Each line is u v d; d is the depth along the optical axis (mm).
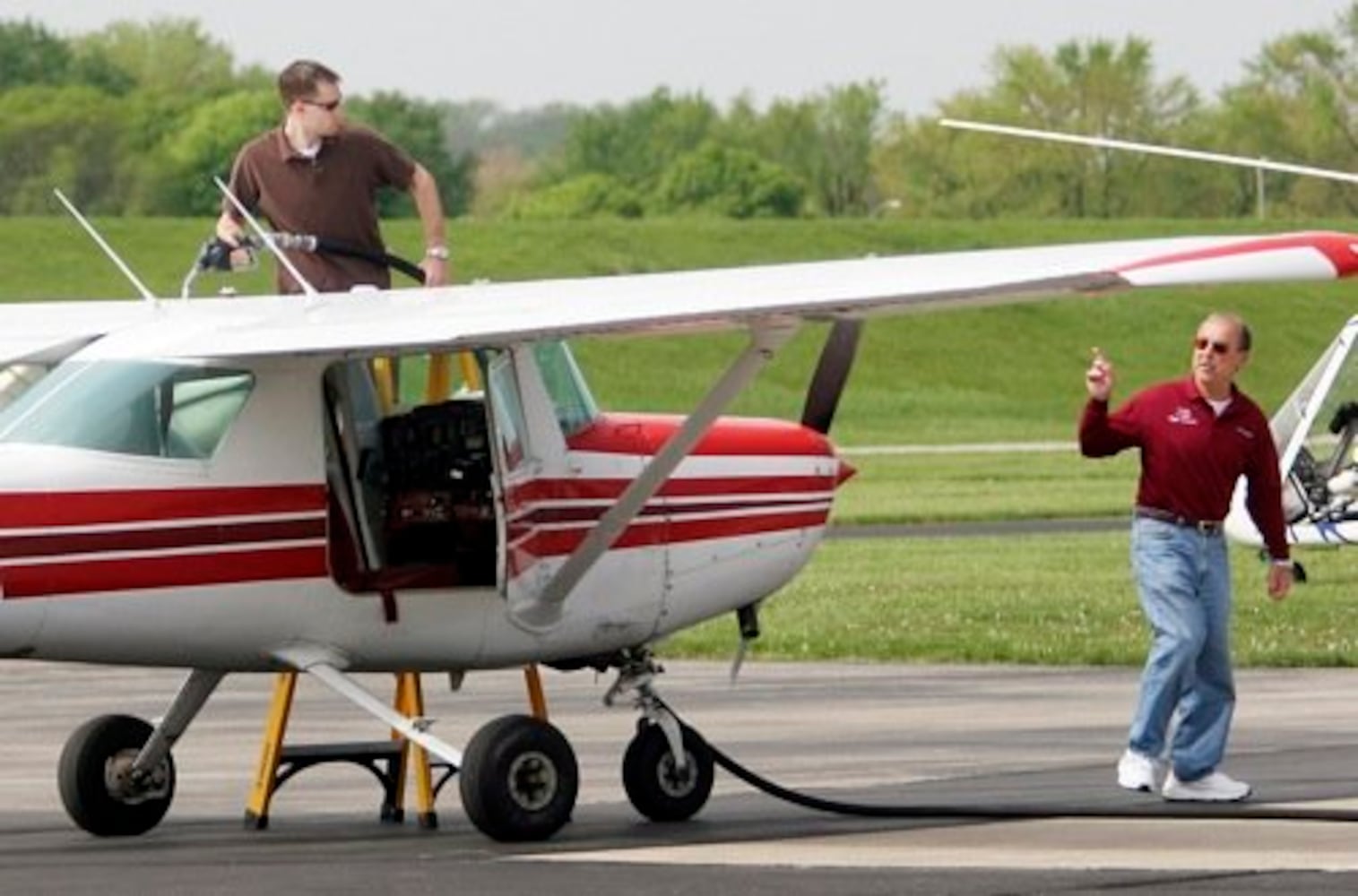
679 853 30500
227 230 35969
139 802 33281
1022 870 28578
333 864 30125
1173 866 28703
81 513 30188
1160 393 33906
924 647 55250
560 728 44094
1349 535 69000
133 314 32750
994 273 28219
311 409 31516
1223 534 33938
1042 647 54562
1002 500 103812
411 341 29047
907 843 30875
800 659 55000
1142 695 33938
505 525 32000
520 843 31688
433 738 31938
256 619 31312
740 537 34031
